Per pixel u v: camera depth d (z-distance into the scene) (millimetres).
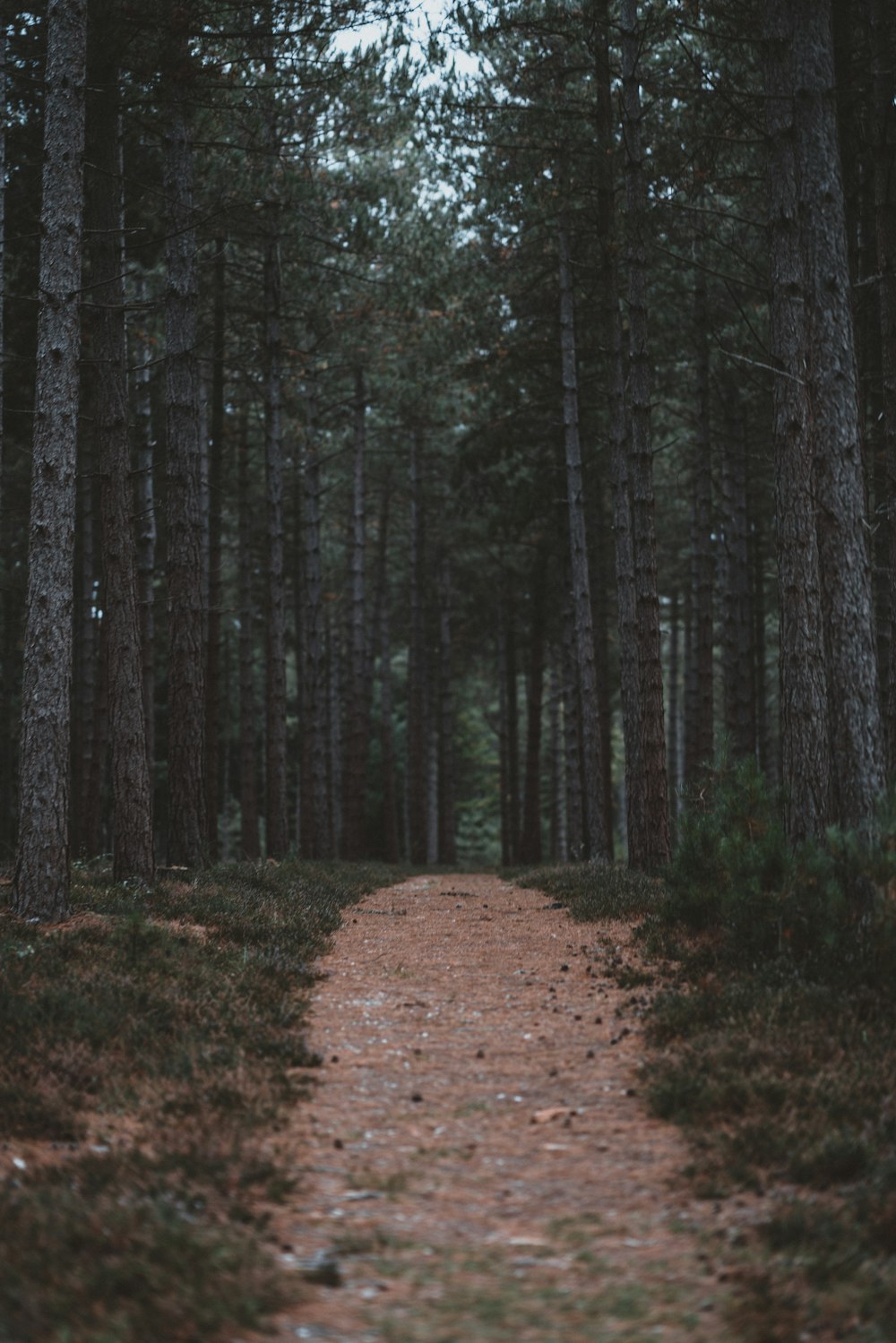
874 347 16672
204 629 21297
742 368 20453
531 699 33094
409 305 23266
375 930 13695
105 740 22062
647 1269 4520
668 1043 7797
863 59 13820
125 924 10047
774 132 10914
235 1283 4195
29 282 19094
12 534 25594
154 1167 5426
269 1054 7660
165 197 16156
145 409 21953
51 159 11656
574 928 13281
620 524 19453
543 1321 4051
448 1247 4742
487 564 36250
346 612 42094
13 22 15375
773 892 9508
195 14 13875
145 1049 7406
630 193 16141
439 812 39938
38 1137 5996
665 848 17141
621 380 19969
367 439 30750
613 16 18875
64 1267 4230
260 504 32562
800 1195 5246
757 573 30938
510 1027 8742
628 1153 5914
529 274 23594
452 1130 6348
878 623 15812
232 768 48812
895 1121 5836
